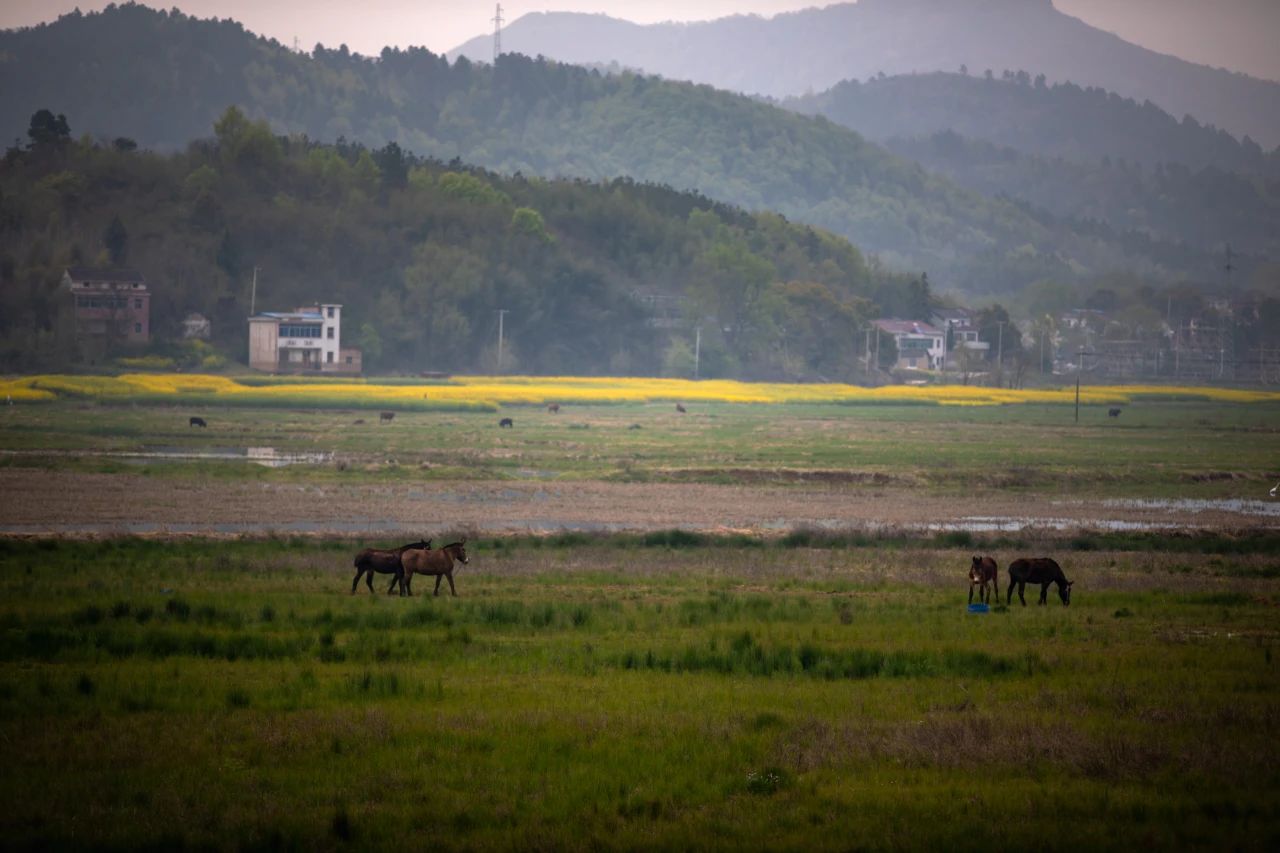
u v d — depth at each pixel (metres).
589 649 93.56
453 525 198.25
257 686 79.44
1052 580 124.31
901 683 83.94
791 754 65.06
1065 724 70.94
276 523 197.50
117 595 118.75
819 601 124.25
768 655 90.75
